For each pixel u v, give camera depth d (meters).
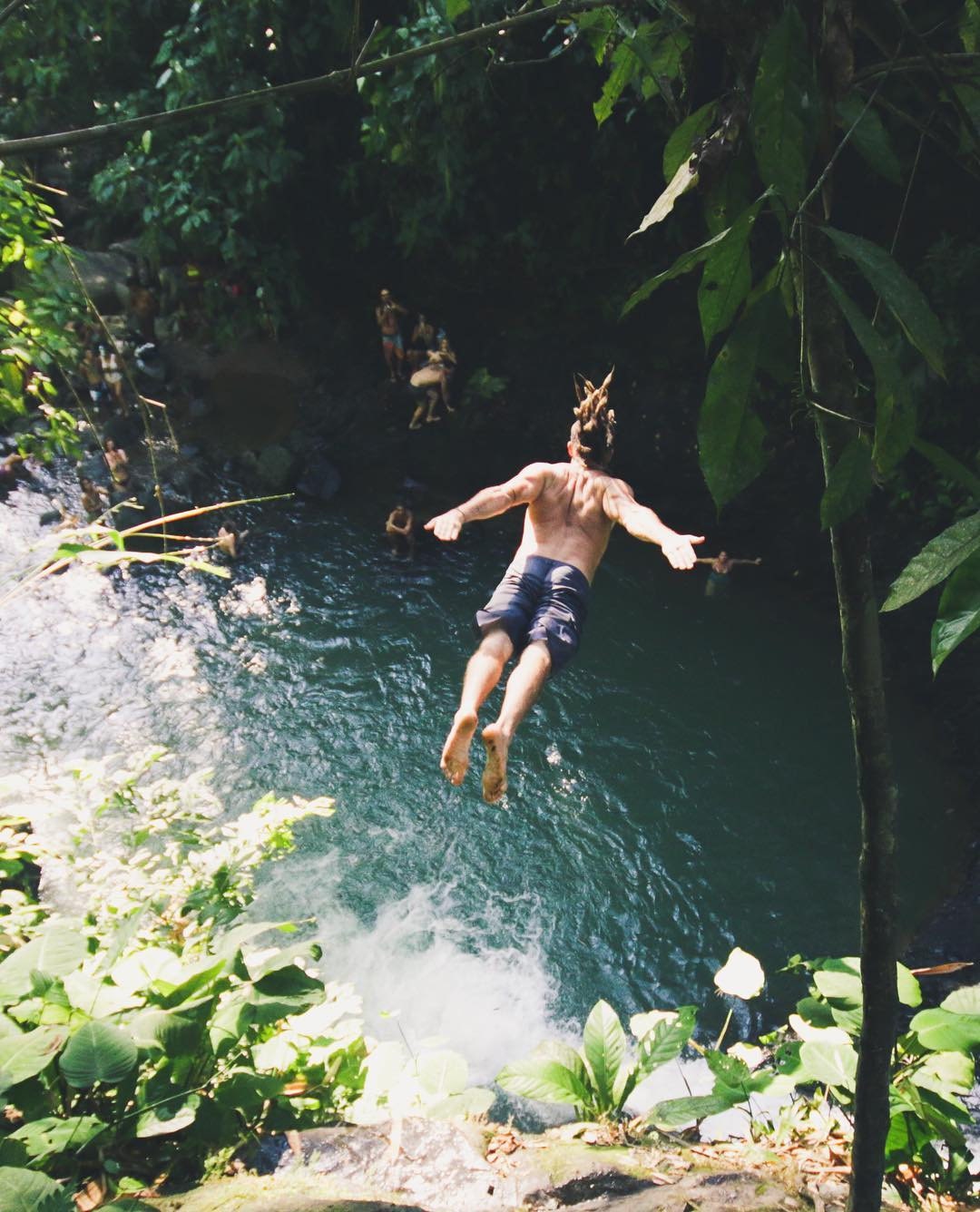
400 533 19.00
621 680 16.98
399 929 13.05
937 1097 5.88
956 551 1.84
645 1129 6.23
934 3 8.53
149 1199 4.83
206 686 16.56
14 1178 4.30
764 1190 5.04
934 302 17.28
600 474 4.91
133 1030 5.61
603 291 22.23
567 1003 12.19
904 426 1.85
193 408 21.86
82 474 20.11
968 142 2.17
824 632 17.78
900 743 15.73
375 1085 6.39
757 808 14.81
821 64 2.16
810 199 1.95
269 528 19.77
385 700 16.45
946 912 12.88
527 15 2.55
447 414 21.98
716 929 13.11
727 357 1.97
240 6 19.25
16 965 6.05
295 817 8.56
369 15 19.41
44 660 16.88
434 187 21.03
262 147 20.03
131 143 20.28
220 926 7.84
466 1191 5.10
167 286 22.97
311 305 23.56
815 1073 6.05
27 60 20.48
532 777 15.30
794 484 19.56
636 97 19.34
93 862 8.67
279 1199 4.64
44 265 8.92
